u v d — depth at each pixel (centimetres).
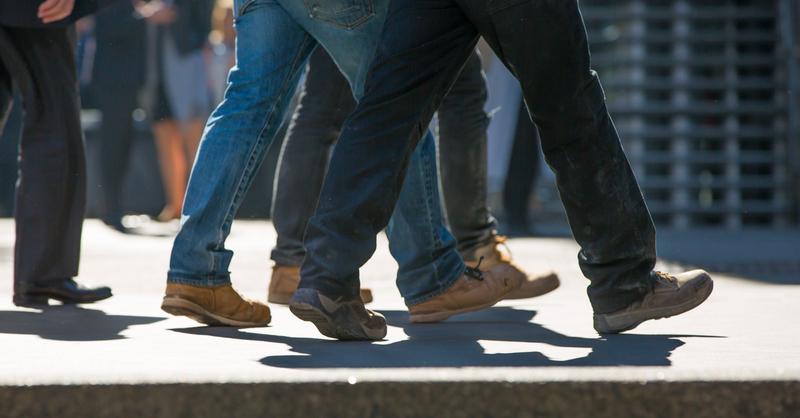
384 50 990
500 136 2806
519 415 755
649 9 4222
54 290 1388
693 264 2147
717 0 4222
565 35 978
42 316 1262
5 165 4109
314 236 1009
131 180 4050
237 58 1130
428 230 1195
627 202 1052
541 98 1001
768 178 4222
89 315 1275
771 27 4225
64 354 943
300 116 1392
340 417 754
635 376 763
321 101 1381
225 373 778
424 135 1115
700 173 4225
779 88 4203
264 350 976
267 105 1123
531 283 1356
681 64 4228
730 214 4178
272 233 3139
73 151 1388
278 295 1420
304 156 1392
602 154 1030
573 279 1838
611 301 1081
